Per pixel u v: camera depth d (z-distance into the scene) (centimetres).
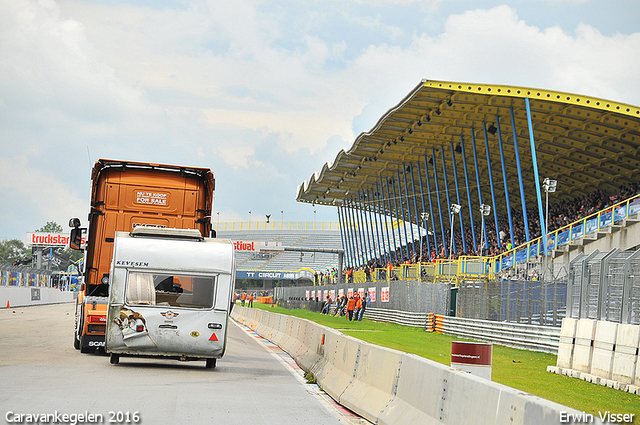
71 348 2706
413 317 5572
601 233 4594
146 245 2111
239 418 1291
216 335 2103
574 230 4906
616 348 2112
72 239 2688
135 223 2509
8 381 1612
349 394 1570
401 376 1322
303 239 16512
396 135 7400
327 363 1958
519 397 829
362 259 10869
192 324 2094
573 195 7912
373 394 1444
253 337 4291
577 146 6581
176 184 2550
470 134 6994
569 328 2469
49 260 12594
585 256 2569
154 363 2280
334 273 10775
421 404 1184
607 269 2406
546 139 6638
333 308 8475
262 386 1836
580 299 2561
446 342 4162
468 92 5331
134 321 2069
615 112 5122
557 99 5166
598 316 2430
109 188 2512
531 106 5719
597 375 2227
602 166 6938
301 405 1535
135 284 2088
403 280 6088
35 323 4431
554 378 2336
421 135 7244
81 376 1778
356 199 10906
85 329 2364
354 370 1645
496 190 8762
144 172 2545
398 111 6506
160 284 2100
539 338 3534
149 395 1501
